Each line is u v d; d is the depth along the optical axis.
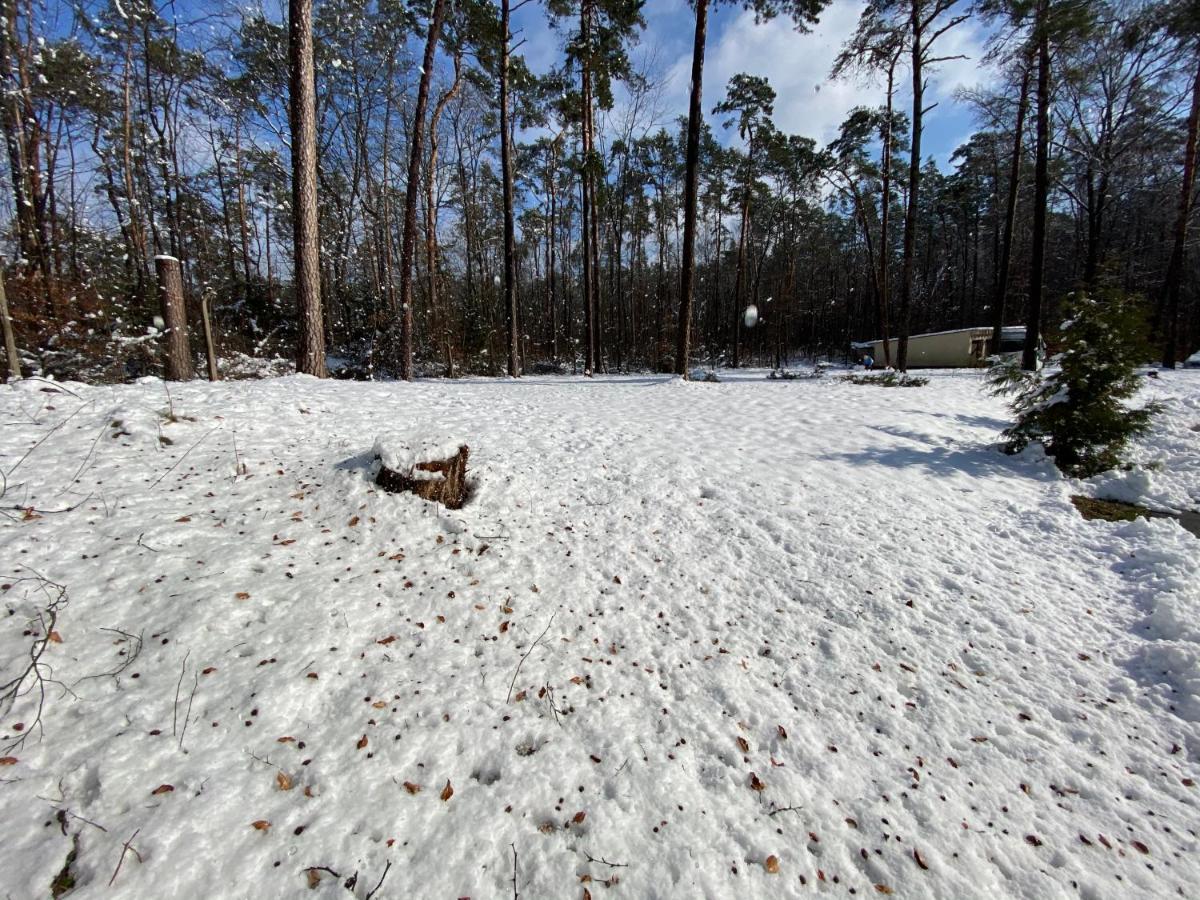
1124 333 6.04
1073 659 3.15
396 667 2.70
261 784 2.04
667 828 2.08
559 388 11.03
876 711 2.75
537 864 1.91
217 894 1.68
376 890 1.77
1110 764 2.49
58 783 1.92
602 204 16.89
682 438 6.59
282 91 17.69
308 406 6.07
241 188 20.78
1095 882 1.98
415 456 4.11
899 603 3.59
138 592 2.81
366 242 21.33
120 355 9.63
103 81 13.75
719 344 39.31
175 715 2.22
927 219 37.12
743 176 25.41
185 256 18.47
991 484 5.77
